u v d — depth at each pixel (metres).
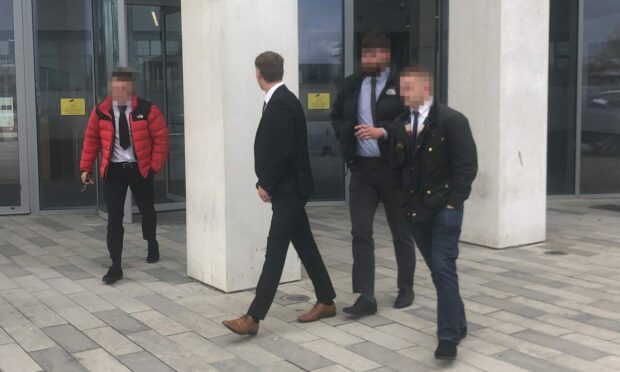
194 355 4.03
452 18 6.94
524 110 6.75
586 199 10.43
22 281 5.66
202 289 5.40
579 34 10.18
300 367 3.85
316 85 9.66
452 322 3.86
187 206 5.66
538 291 5.33
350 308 4.71
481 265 6.14
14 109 8.88
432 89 3.87
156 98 9.01
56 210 9.09
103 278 5.59
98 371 3.79
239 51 5.09
